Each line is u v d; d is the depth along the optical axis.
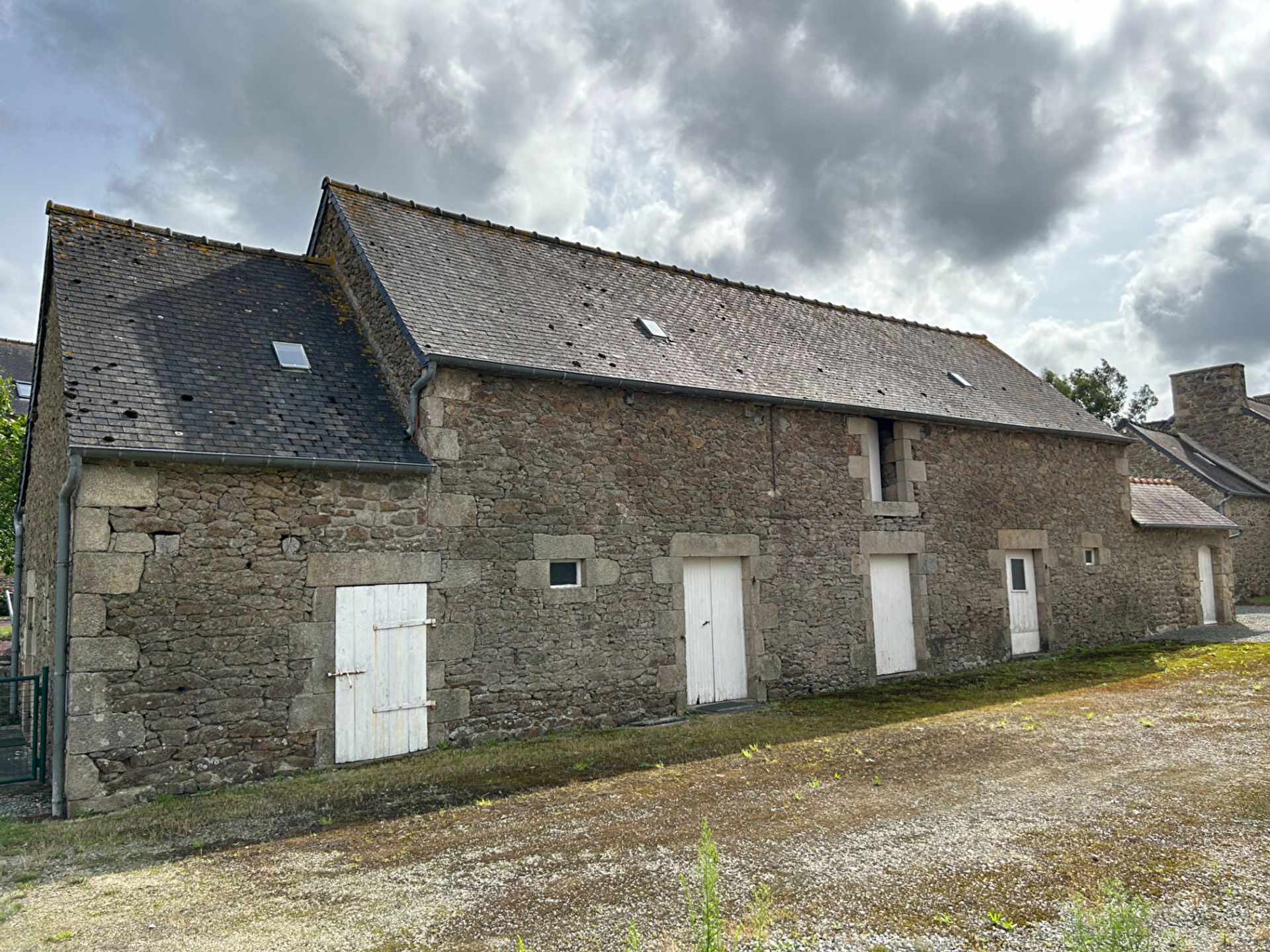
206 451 6.38
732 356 10.30
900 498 11.13
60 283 7.44
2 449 13.98
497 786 6.20
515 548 7.88
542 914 3.93
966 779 5.99
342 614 7.00
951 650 11.36
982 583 11.84
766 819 5.23
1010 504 12.40
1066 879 4.12
